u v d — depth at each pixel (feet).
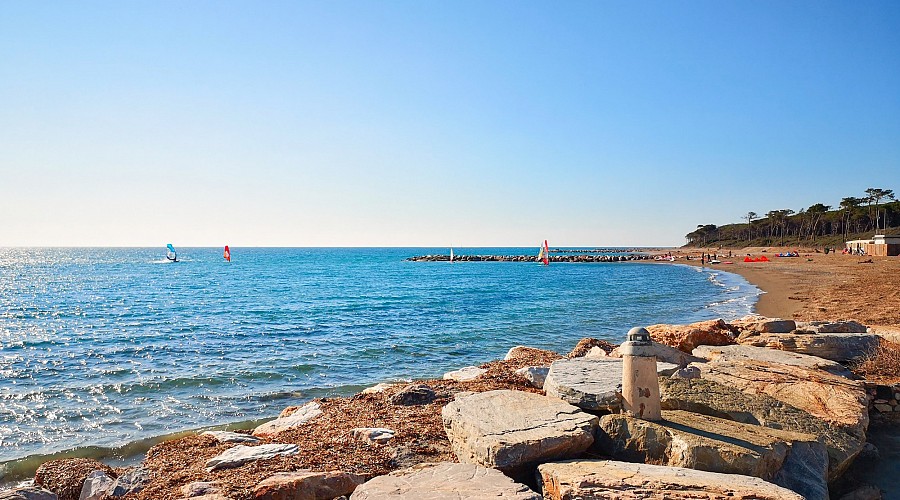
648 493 16.31
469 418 22.61
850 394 27.37
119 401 43.62
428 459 23.52
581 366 29.63
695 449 18.88
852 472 23.53
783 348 37.91
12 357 62.95
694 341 40.91
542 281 206.08
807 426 23.40
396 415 30.66
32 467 30.30
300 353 63.72
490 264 395.75
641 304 116.88
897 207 426.10
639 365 21.74
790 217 539.70
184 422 38.17
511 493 16.89
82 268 347.77
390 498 16.70
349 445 25.49
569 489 16.90
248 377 51.65
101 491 23.02
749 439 19.99
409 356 61.98
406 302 124.77
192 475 22.36
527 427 21.42
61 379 51.37
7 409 41.57
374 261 476.13
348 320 93.30
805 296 108.88
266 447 25.14
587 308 110.11
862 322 59.00
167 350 66.33
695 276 226.99
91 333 81.35
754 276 197.16
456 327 84.38
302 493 19.42
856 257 279.69
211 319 96.43
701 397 25.03
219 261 476.13
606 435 21.56
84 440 34.76
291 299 134.41
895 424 28.71
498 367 43.96
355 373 53.62
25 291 169.99
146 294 154.30
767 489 16.39
